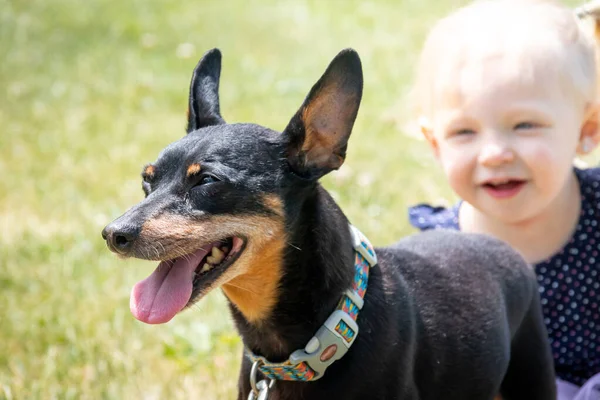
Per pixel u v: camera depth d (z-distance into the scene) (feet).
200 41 7.69
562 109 2.93
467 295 2.56
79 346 3.20
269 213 2.32
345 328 2.28
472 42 2.99
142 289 2.31
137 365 3.11
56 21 8.34
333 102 2.37
